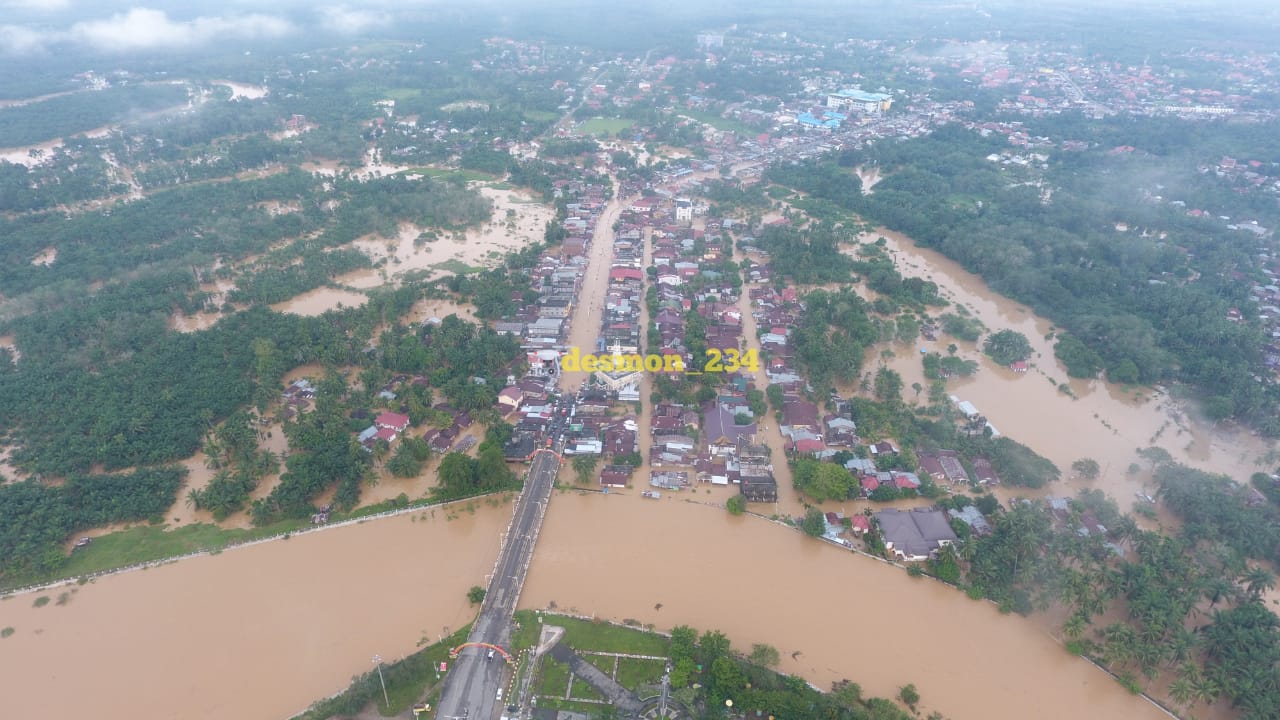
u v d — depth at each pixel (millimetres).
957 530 152125
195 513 160875
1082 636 131250
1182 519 160750
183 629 132500
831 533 154500
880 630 134000
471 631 130250
